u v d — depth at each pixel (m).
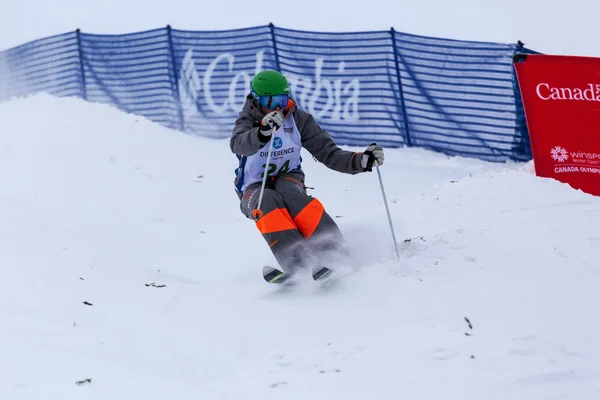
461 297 14.86
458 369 11.66
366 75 39.59
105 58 43.28
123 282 17.30
